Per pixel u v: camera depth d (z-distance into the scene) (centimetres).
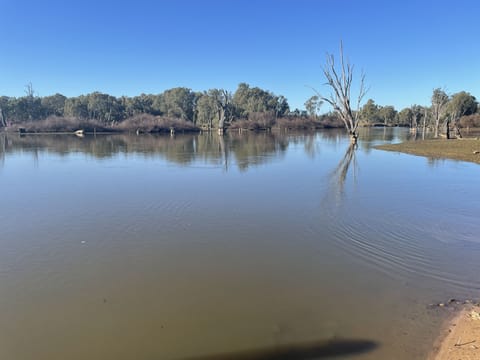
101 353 347
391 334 366
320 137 4666
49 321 402
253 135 5516
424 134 4850
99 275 516
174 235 682
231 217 796
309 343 355
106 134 6106
